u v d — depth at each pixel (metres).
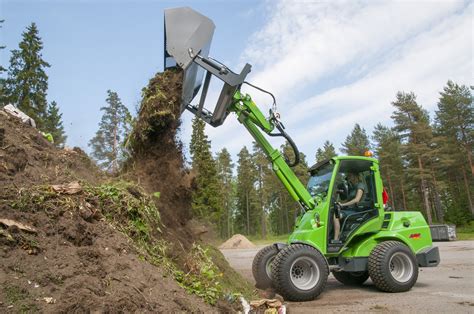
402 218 7.18
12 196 3.26
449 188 40.75
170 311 2.95
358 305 5.48
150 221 4.35
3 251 2.66
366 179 7.14
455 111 37.91
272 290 6.25
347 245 6.89
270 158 7.07
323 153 56.34
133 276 3.10
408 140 36.19
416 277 6.63
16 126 5.03
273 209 57.12
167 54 6.13
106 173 5.60
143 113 5.64
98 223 3.56
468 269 9.30
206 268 4.38
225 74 6.21
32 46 26.97
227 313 3.70
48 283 2.57
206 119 6.54
